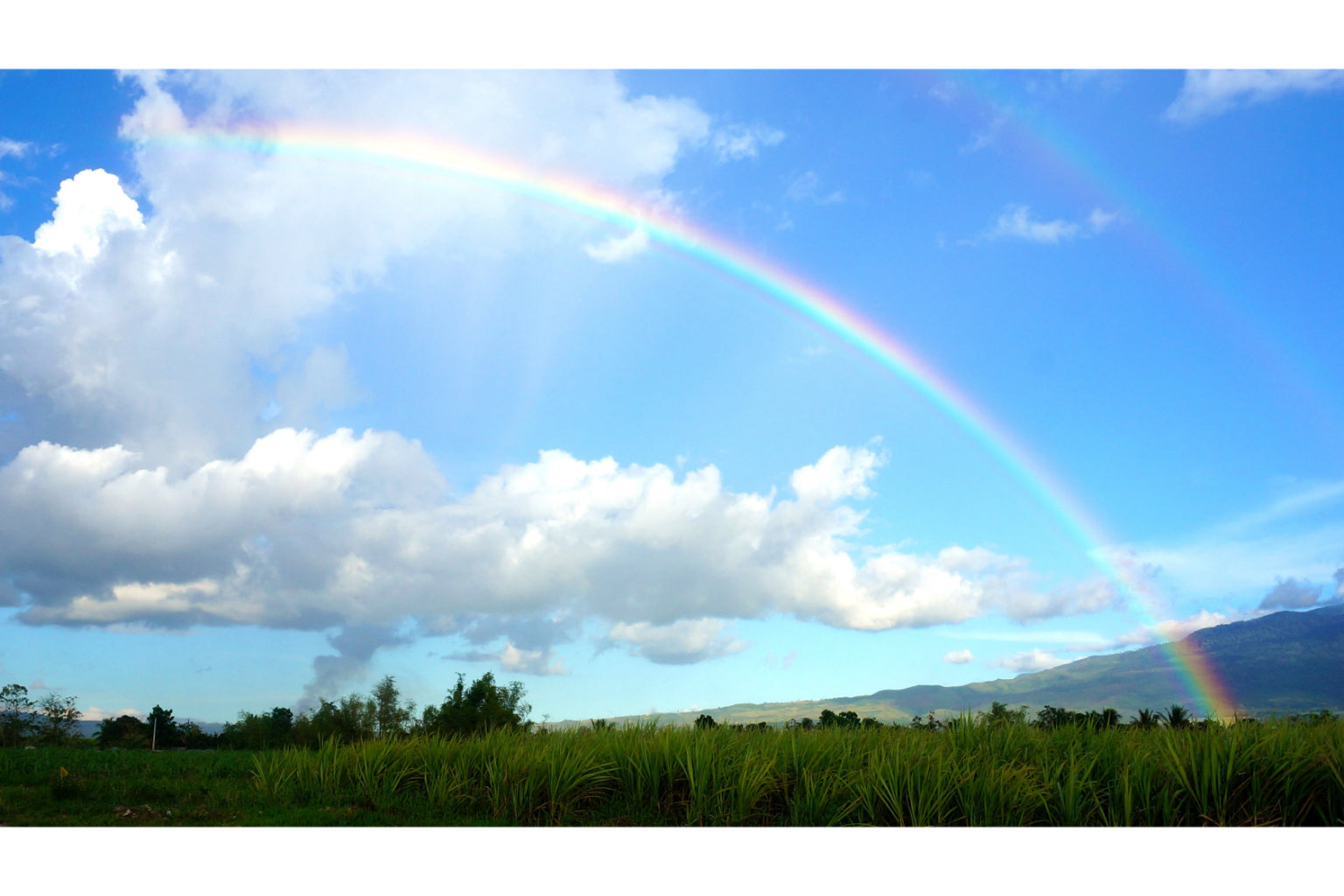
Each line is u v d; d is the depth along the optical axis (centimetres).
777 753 1253
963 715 1464
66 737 4516
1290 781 1048
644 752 1240
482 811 1249
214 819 1179
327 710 3166
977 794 1094
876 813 1124
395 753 1448
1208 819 1030
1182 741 1223
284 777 1415
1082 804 1074
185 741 5353
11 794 1300
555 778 1205
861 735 1450
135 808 1244
